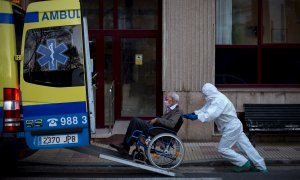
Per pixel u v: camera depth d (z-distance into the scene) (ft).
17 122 24.66
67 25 24.98
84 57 25.00
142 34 39.27
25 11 27.68
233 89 36.78
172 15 35.73
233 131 28.43
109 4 39.24
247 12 38.17
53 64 24.95
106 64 39.45
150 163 27.94
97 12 39.22
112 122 38.93
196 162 30.19
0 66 24.68
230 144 28.71
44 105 24.89
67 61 24.97
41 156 32.19
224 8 38.06
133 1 39.24
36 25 24.98
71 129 24.99
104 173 28.66
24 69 24.91
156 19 39.24
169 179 27.07
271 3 38.17
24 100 24.86
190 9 35.68
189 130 36.14
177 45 35.86
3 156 24.80
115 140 35.06
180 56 35.88
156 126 28.17
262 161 28.81
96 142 35.50
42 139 24.94
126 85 39.78
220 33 38.11
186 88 36.04
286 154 32.45
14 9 25.54
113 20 39.24
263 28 38.22
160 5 39.17
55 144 24.97
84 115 24.99
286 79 38.14
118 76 39.47
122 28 39.37
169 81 36.04
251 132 34.71
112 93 38.42
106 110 39.40
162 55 37.58
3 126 24.49
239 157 28.63
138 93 39.88
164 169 27.45
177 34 35.81
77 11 25.04
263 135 36.32
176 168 29.01
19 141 24.84
